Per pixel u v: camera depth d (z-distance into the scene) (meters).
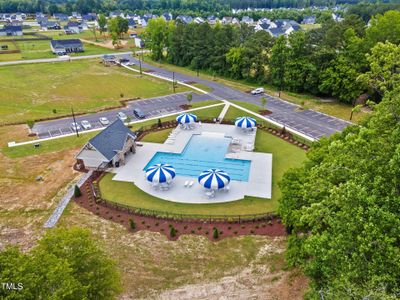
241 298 26.19
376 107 22.72
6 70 103.25
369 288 15.06
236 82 95.31
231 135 57.53
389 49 26.27
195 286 27.50
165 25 124.31
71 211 37.66
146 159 50.00
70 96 80.94
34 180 44.19
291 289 26.58
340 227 17.52
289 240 27.14
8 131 60.31
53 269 17.25
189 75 103.50
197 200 39.81
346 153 20.86
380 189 17.78
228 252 31.16
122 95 80.06
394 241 16.11
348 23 77.94
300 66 78.88
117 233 33.91
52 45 131.25
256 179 44.00
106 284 21.64
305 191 23.05
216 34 102.94
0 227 35.00
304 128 60.19
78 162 48.22
